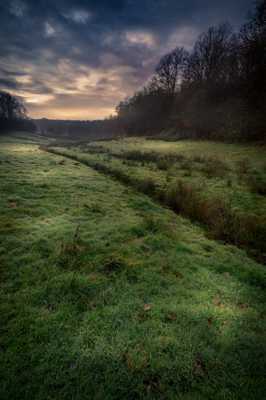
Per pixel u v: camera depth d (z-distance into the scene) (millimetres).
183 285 4191
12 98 90625
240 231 6570
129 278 4301
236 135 29719
